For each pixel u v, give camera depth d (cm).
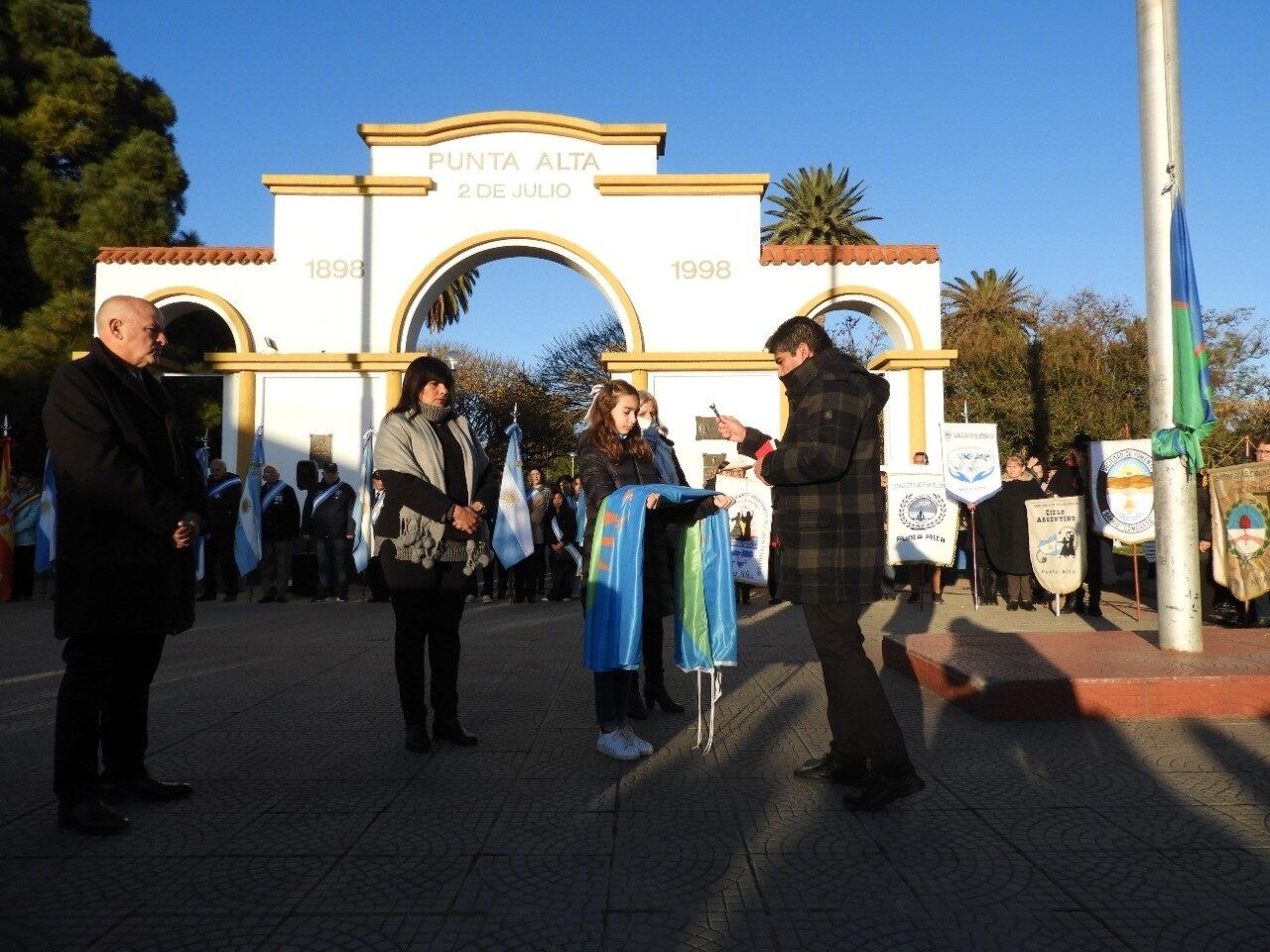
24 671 685
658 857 309
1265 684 498
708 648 447
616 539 434
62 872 298
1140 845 315
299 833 334
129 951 246
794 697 574
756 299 1769
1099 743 446
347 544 1349
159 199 2555
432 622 464
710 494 442
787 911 268
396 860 308
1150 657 560
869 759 364
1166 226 600
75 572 334
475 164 1800
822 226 3828
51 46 2647
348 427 1730
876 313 1800
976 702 501
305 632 938
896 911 267
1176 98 601
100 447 336
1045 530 1043
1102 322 3253
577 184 1798
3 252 2414
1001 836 325
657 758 434
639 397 516
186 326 2648
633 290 1777
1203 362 571
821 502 363
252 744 462
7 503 1349
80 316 2305
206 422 2606
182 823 345
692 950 246
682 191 1788
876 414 370
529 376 4856
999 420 3291
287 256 1770
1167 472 585
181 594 371
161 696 586
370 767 420
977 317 3756
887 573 1380
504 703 562
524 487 1252
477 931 257
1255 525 805
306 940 252
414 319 1789
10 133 2509
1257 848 310
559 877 293
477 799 371
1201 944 246
